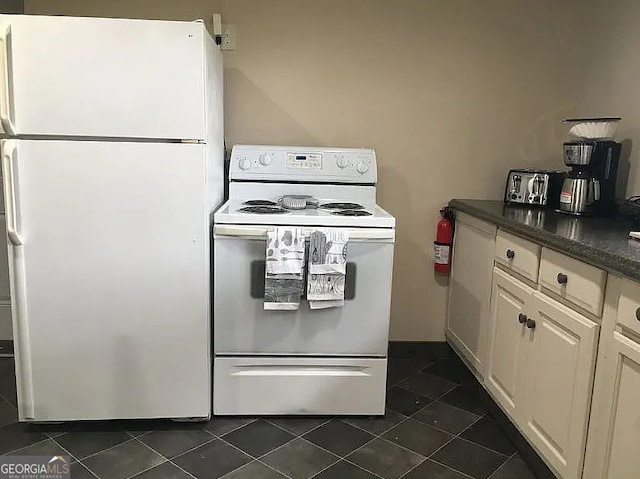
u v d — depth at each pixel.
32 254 2.09
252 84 2.82
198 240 2.14
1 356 2.91
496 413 2.37
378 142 2.91
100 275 2.12
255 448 2.14
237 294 2.24
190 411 2.27
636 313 1.43
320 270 2.18
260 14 2.77
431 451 2.15
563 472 1.75
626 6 2.54
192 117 2.06
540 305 1.93
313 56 2.82
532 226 2.02
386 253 2.25
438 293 3.06
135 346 2.19
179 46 2.01
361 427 2.31
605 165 2.35
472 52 2.86
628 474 1.46
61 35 1.96
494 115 2.92
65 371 2.18
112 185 2.07
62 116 2.01
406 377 2.82
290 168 2.70
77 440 2.16
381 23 2.81
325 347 2.31
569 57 2.88
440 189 2.97
